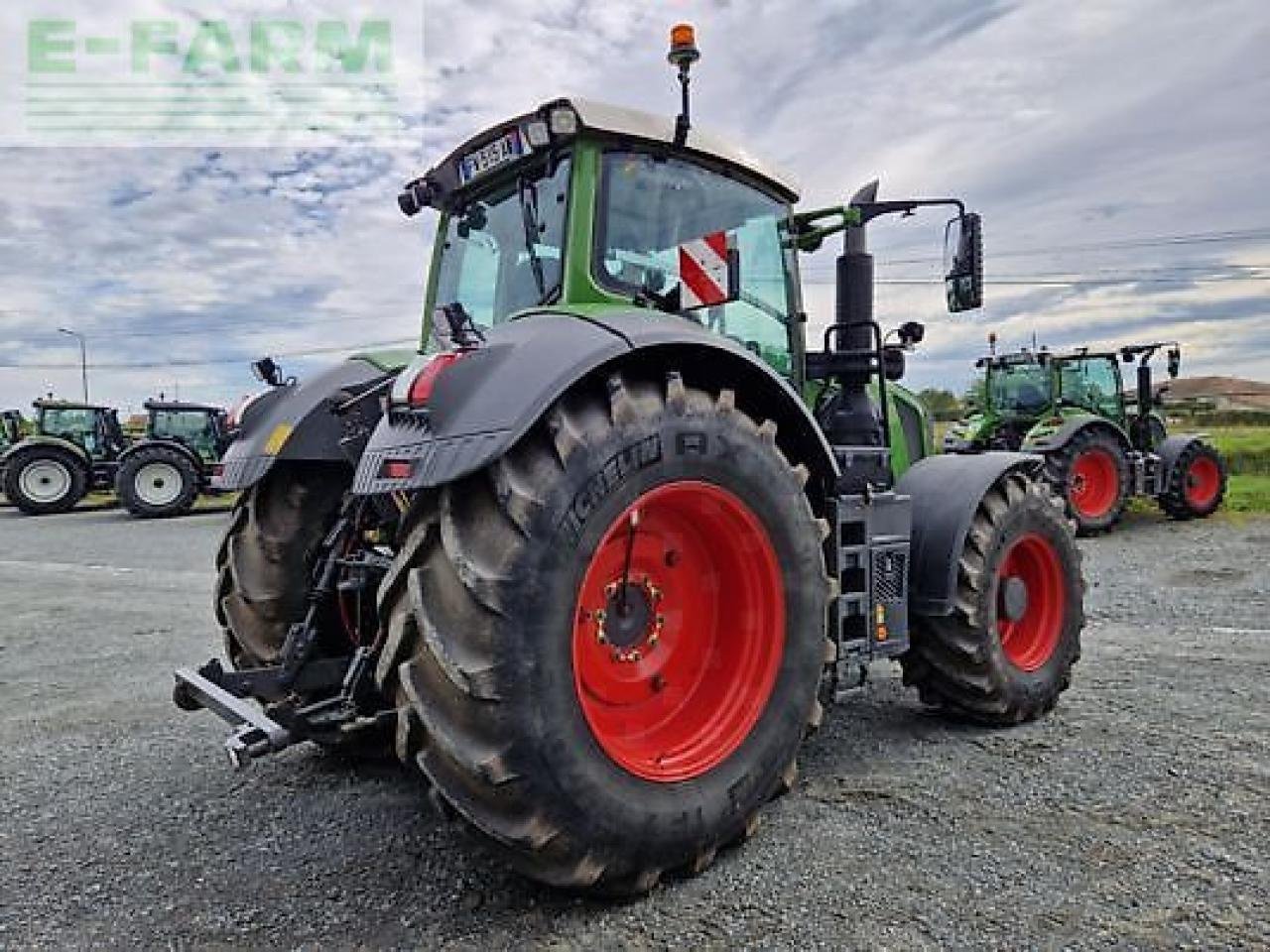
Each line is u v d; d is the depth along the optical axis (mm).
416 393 2191
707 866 2365
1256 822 2539
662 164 2971
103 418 16125
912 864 2354
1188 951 1928
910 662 3498
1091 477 9930
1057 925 2041
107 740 3611
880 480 3154
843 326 3430
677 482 2332
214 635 5637
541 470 2086
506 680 1979
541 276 2865
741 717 2496
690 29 2879
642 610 2492
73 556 9641
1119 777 2895
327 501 3215
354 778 3141
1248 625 5164
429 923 2146
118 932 2146
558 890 2271
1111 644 4742
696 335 2377
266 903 2266
